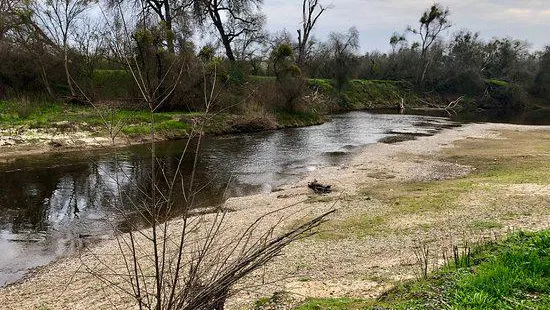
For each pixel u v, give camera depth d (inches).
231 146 1133.1
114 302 334.3
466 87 2876.5
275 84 1593.3
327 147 1149.7
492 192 630.5
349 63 2468.0
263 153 1055.6
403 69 3056.1
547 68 2984.7
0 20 1309.1
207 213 587.2
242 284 343.3
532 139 1245.7
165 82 1170.0
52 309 335.3
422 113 2265.0
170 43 1195.3
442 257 380.2
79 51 1401.3
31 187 703.7
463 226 483.8
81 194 664.4
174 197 651.5
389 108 2546.8
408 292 272.2
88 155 936.9
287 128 1493.6
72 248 474.6
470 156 985.5
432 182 744.3
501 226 469.7
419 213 550.6
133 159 924.0
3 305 349.4
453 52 3334.2
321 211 586.2
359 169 877.8
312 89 2146.9
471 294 236.5
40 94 1305.4
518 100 2780.5
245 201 658.2
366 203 617.6
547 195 596.4
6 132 1006.4
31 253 461.4
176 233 489.4
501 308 219.1
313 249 440.1
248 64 1697.8
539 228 443.5
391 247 437.7
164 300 164.4
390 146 1157.7
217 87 1163.9
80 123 1107.3
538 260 265.0
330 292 314.2
